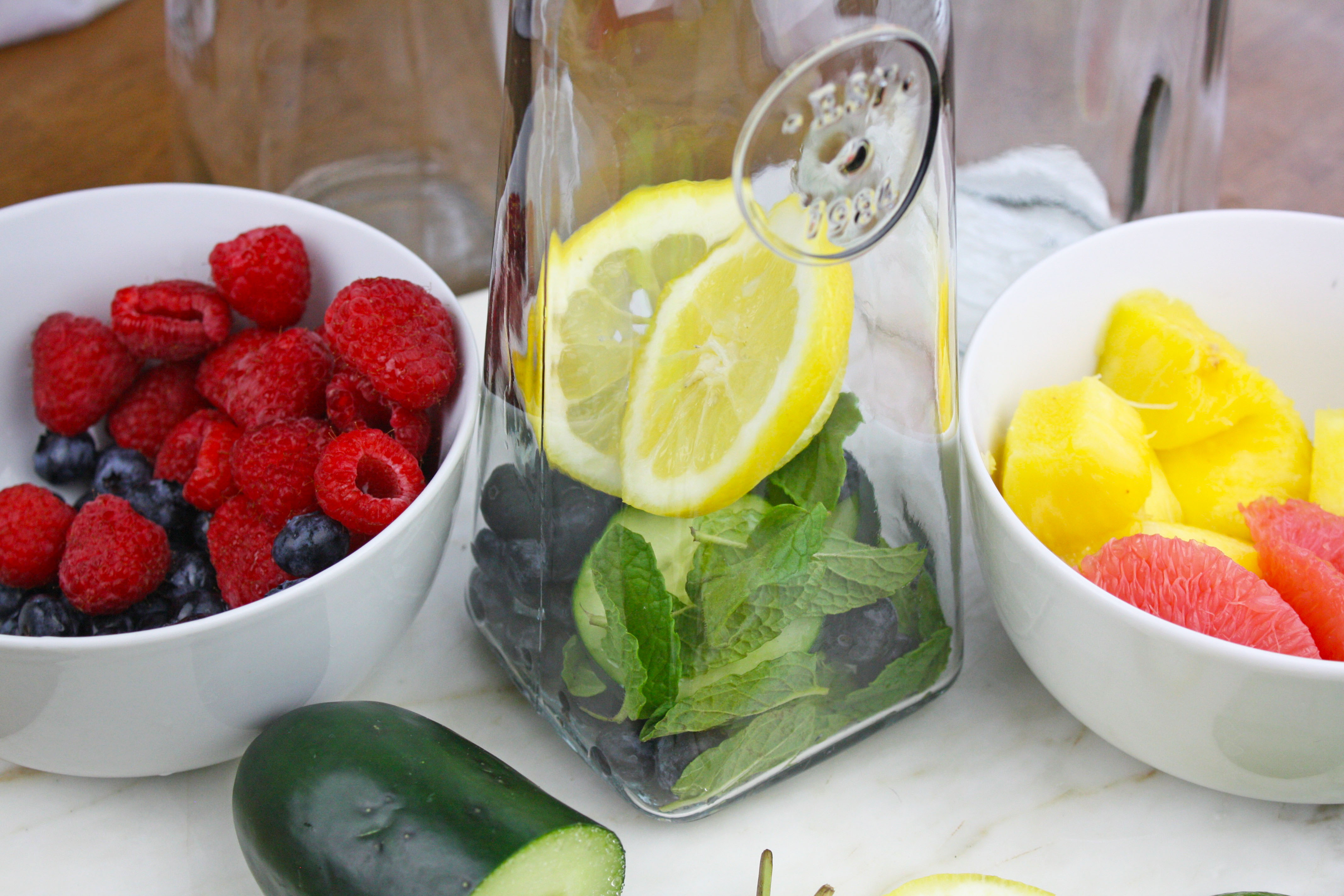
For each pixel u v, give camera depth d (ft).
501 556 1.74
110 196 1.90
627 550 1.63
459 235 2.22
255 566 1.77
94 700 1.64
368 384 1.79
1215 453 1.85
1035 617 1.71
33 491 1.81
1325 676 1.59
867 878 1.72
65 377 1.86
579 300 1.61
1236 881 1.71
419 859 1.59
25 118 2.31
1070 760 1.79
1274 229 1.89
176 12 2.13
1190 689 1.64
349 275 1.92
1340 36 2.45
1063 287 1.88
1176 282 1.91
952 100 1.65
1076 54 1.99
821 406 1.64
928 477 1.72
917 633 1.74
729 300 1.60
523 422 1.68
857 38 1.55
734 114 1.56
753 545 1.63
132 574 1.77
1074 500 1.77
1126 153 2.05
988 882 1.68
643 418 1.63
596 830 1.63
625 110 1.57
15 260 1.88
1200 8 1.97
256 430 1.80
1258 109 2.34
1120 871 1.72
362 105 2.24
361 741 1.65
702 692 1.66
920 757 1.79
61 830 1.74
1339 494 1.80
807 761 1.76
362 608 1.71
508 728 1.81
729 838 1.74
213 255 1.88
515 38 1.60
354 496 1.72
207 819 1.75
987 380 1.83
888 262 1.65
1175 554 1.69
